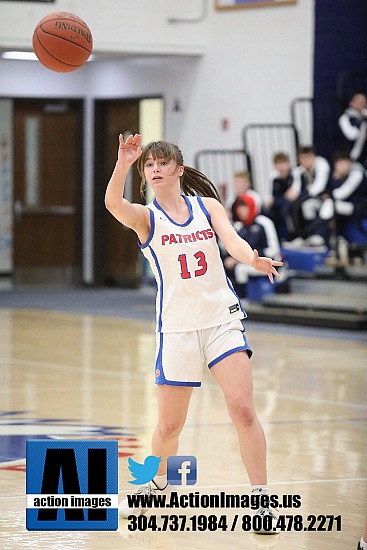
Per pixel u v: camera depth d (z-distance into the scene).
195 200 10.63
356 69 33.19
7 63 40.06
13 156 40.97
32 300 35.69
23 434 14.86
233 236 10.41
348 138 31.31
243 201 30.25
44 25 12.30
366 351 24.31
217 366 10.35
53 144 41.34
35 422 15.77
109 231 41.38
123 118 40.09
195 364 10.39
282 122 33.56
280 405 17.50
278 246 30.38
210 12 35.19
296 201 29.78
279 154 31.27
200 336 10.39
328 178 30.64
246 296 31.11
